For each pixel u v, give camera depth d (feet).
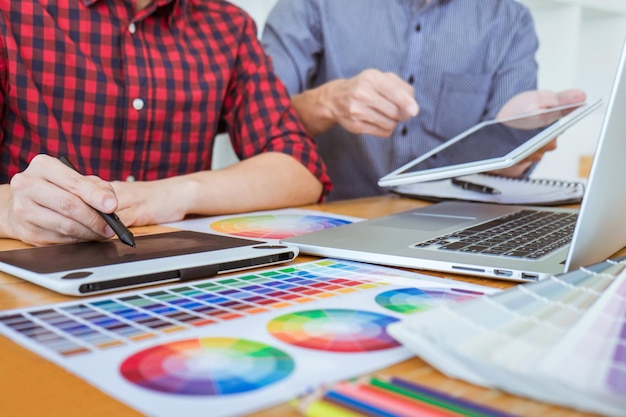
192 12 4.18
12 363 1.14
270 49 5.52
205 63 4.09
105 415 0.95
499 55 5.61
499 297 1.27
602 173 1.56
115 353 1.17
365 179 5.57
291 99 4.82
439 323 1.11
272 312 1.43
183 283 1.72
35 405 0.98
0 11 3.39
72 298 1.58
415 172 2.71
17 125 3.55
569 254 1.62
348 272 1.87
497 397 0.99
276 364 1.12
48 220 2.11
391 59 5.56
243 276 1.81
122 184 2.81
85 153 3.69
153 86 3.83
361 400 0.93
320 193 3.77
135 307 1.47
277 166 3.54
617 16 8.84
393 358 1.16
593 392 0.87
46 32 3.49
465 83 5.57
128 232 2.04
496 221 2.59
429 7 5.46
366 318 1.39
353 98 4.00
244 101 4.22
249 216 3.00
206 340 1.24
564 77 8.50
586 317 1.14
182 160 4.09
